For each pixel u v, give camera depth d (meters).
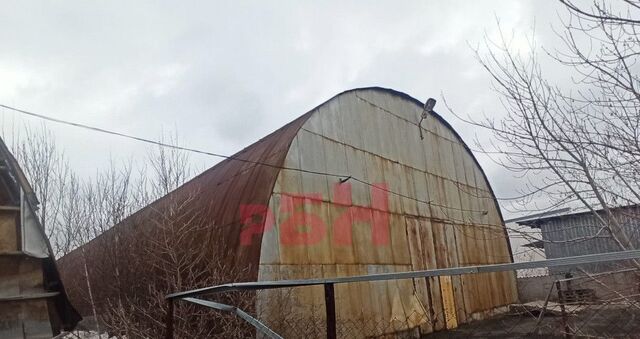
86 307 13.98
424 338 14.80
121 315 10.20
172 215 11.16
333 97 14.56
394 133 17.17
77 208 17.31
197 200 13.27
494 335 11.41
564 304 5.25
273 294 10.56
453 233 18.98
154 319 9.74
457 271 2.47
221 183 13.42
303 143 12.84
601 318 4.76
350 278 2.68
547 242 4.57
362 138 15.38
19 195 6.34
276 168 11.83
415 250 16.36
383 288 14.25
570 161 4.03
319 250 12.30
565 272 5.43
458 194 20.20
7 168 6.34
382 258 14.58
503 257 22.14
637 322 4.41
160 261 10.84
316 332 11.21
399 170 16.83
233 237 11.18
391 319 14.11
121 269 11.94
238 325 9.33
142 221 12.59
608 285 4.17
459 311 17.61
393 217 15.74
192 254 10.61
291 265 11.30
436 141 19.80
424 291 16.06
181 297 3.62
